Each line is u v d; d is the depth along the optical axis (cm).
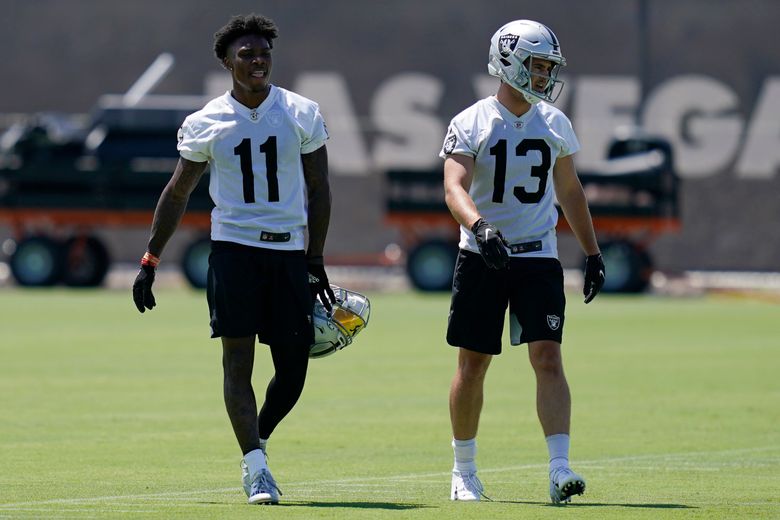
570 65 14475
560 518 2694
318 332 3047
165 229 2998
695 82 14350
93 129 12119
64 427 4225
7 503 2881
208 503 2880
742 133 14262
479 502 2930
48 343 7119
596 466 3538
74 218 12006
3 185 12544
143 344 7088
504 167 3003
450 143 3014
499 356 6738
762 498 2995
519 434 4166
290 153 2941
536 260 2998
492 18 14650
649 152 11800
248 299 2905
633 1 14438
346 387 5391
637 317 9200
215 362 6238
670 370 6031
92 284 12200
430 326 8362
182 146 2956
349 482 3253
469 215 2866
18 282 12050
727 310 9894
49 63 15200
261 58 2897
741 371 6003
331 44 14850
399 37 14775
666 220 11475
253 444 2864
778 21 14288
